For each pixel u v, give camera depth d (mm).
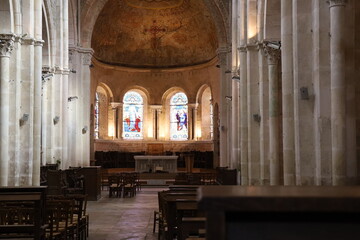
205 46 45938
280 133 20125
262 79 21000
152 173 37688
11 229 9758
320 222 2664
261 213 2693
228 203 2623
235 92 29406
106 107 48000
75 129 33250
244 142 23312
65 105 27328
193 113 48312
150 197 27609
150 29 47000
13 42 18438
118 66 47844
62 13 27078
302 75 13461
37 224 9688
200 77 47312
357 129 12227
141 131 49469
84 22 35062
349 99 12039
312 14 13398
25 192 10406
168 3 44625
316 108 12945
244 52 23469
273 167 19938
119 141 47938
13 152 18625
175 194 12219
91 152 43344
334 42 12086
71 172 25891
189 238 9336
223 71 37156
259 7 21188
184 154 44438
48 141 26406
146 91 49375
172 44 48188
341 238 2641
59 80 26750
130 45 47906
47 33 25719
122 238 14969
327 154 12633
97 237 15133
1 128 18219
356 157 12102
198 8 43250
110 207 22953
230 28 36219
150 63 49188
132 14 45438
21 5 19328
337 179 11977
